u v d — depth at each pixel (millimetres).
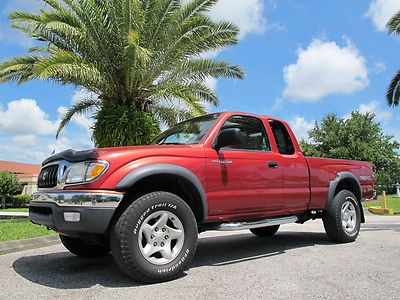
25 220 12086
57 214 4043
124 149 4285
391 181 43188
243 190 5039
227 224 4918
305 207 5973
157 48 14281
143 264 3953
